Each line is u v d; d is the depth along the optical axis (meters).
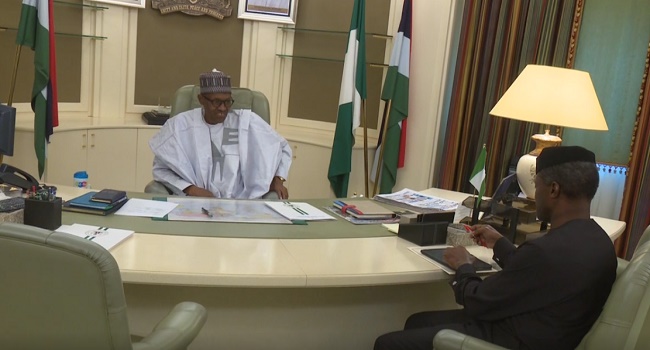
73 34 3.90
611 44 3.50
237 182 2.93
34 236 1.14
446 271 1.85
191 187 2.76
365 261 1.85
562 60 3.56
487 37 3.81
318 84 4.40
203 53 4.32
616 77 3.50
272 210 2.35
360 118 4.21
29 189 2.04
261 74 4.38
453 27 3.96
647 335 1.40
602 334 1.46
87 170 3.81
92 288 1.17
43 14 3.33
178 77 4.30
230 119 2.96
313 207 2.47
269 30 4.32
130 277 1.56
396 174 4.14
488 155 3.80
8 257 1.15
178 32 4.23
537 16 3.60
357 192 4.23
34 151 3.56
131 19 4.09
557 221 1.73
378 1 4.21
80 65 4.02
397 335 1.88
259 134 2.98
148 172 4.04
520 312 1.66
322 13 4.31
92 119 4.02
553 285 1.60
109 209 2.07
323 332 2.00
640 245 1.76
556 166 1.71
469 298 1.74
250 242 1.92
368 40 4.27
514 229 2.22
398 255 1.95
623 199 3.34
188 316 1.52
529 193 2.37
